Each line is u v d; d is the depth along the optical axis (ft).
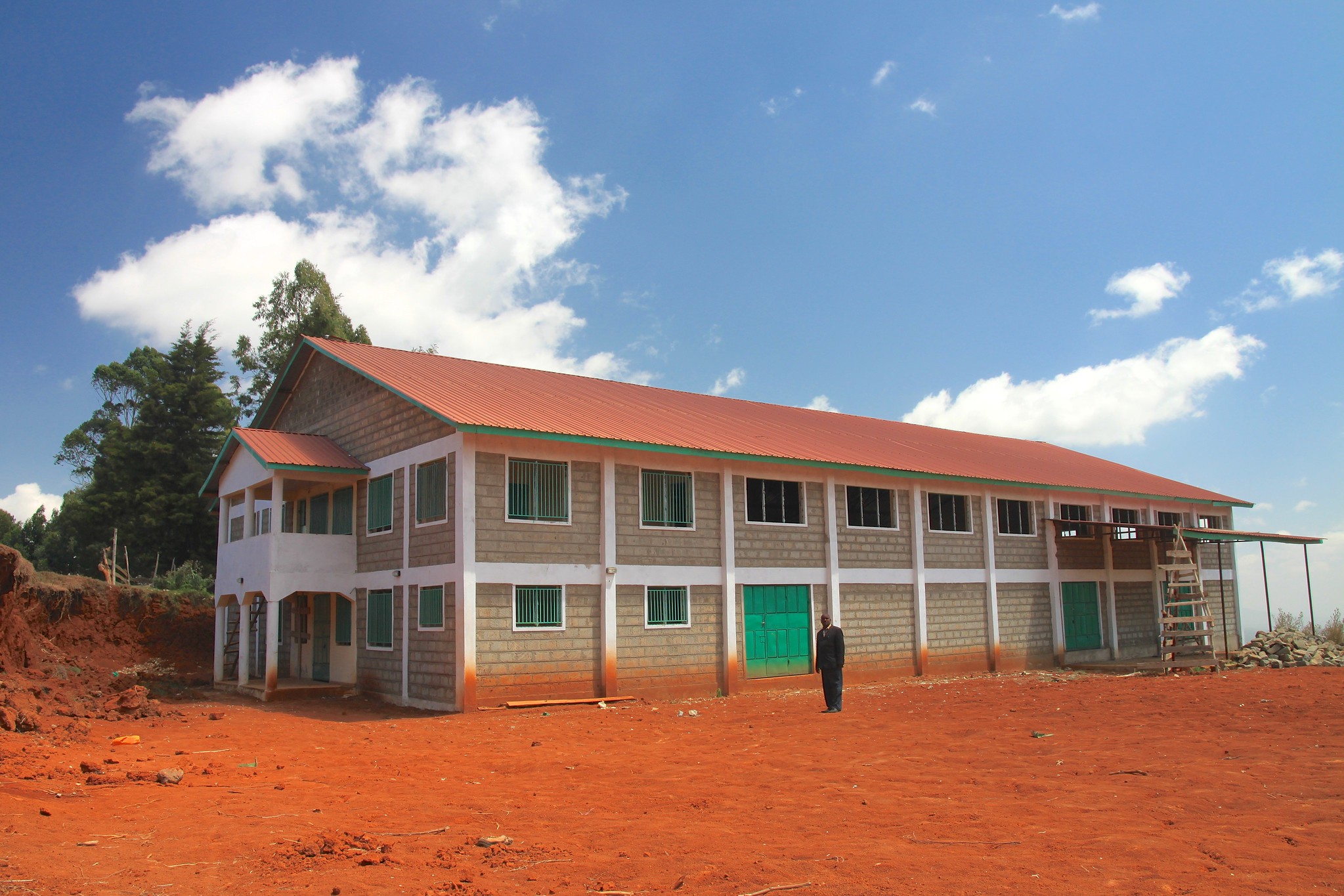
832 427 102.01
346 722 56.90
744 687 73.87
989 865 22.98
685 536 71.92
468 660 60.29
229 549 78.48
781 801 30.89
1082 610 104.22
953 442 114.93
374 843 25.08
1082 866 22.79
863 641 82.38
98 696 60.18
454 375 77.46
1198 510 121.60
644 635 68.69
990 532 94.63
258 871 22.66
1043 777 34.50
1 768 34.14
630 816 28.84
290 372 84.53
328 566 72.54
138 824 26.96
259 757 41.11
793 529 78.89
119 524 128.16
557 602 64.90
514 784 34.88
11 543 186.19
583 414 72.69
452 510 62.59
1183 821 27.35
